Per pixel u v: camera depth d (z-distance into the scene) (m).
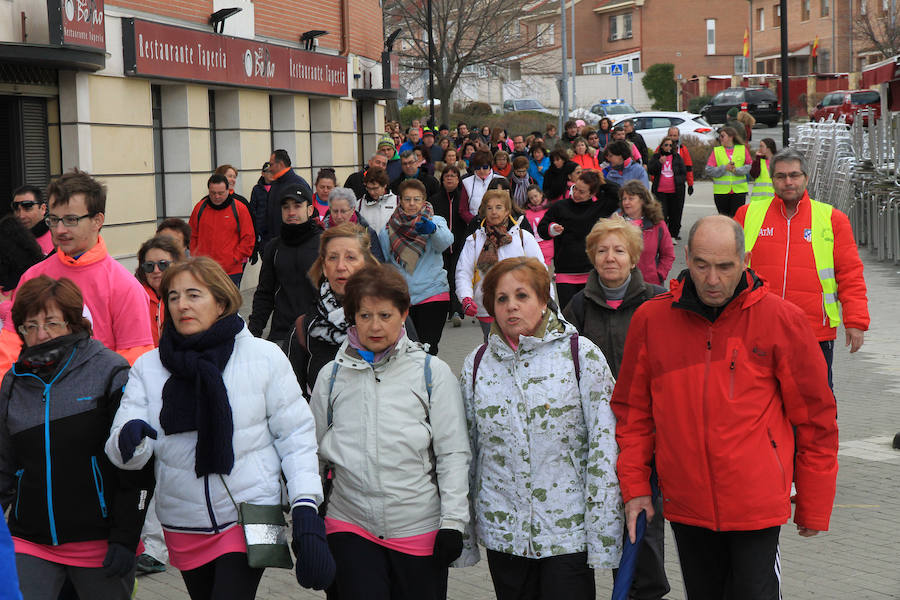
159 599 6.07
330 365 4.71
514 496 4.54
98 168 14.54
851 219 21.81
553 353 4.57
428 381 4.61
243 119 19.20
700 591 4.54
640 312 4.53
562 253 10.20
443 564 4.46
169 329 4.40
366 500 4.57
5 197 13.52
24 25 12.79
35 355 4.56
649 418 4.55
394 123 33.53
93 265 5.97
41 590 4.53
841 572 6.25
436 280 9.93
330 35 24.00
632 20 85.88
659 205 9.31
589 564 4.45
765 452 4.31
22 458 4.55
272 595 6.09
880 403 10.24
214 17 17.78
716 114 61.25
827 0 73.56
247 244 13.59
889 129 19.88
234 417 4.32
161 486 4.36
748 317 4.33
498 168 18.56
